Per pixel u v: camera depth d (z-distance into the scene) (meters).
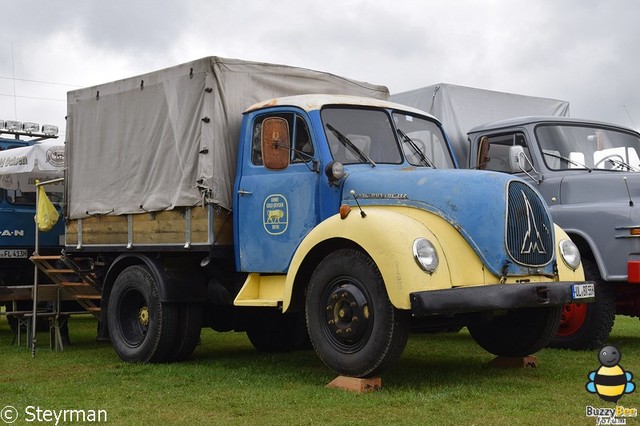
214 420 4.77
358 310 5.50
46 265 8.28
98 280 8.22
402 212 5.77
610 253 7.49
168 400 5.41
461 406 5.02
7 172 9.16
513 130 8.59
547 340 6.44
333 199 6.13
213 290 7.07
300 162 6.34
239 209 6.69
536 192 5.92
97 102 7.95
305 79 7.45
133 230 7.48
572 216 7.80
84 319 12.50
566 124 8.59
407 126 6.83
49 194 10.78
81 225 8.08
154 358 7.18
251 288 6.58
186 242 6.92
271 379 6.16
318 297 5.81
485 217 5.55
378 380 5.59
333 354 5.67
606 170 8.42
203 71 6.89
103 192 7.80
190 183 6.89
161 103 7.27
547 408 4.96
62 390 5.83
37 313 8.20
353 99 6.65
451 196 5.64
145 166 7.38
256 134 6.71
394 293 5.23
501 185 5.68
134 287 7.37
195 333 7.28
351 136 6.42
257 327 8.16
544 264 5.79
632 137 8.88
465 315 5.97
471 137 9.02
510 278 5.59
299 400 5.29
